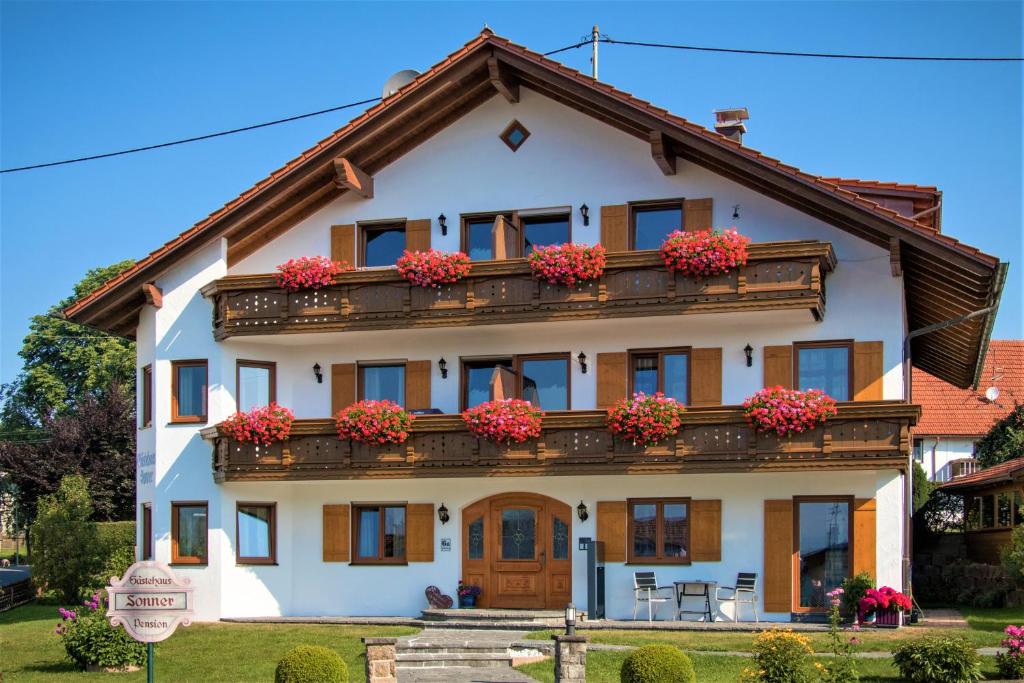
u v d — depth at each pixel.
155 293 28.97
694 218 26.98
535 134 28.23
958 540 37.88
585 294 26.27
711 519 26.23
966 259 23.77
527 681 20.33
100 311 29.42
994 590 30.06
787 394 24.92
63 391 57.47
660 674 17.45
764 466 25.02
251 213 28.30
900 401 24.58
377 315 27.36
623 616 26.47
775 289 25.14
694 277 25.61
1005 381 50.53
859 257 26.05
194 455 28.52
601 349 27.53
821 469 24.72
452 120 28.73
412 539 28.02
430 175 28.73
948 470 47.88
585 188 27.77
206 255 28.97
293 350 29.38
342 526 28.44
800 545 25.78
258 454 27.72
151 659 16.42
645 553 26.64
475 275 26.84
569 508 27.16
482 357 28.25
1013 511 32.34
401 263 27.12
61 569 33.06
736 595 25.50
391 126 28.19
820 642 22.12
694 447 25.44
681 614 26.12
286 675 18.23
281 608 28.38
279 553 28.52
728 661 20.69
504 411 26.12
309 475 27.42
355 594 28.20
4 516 54.81
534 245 27.66
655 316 25.92
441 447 26.81
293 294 27.86
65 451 45.88
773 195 26.44
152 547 28.55
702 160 26.75
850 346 26.05
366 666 18.66
